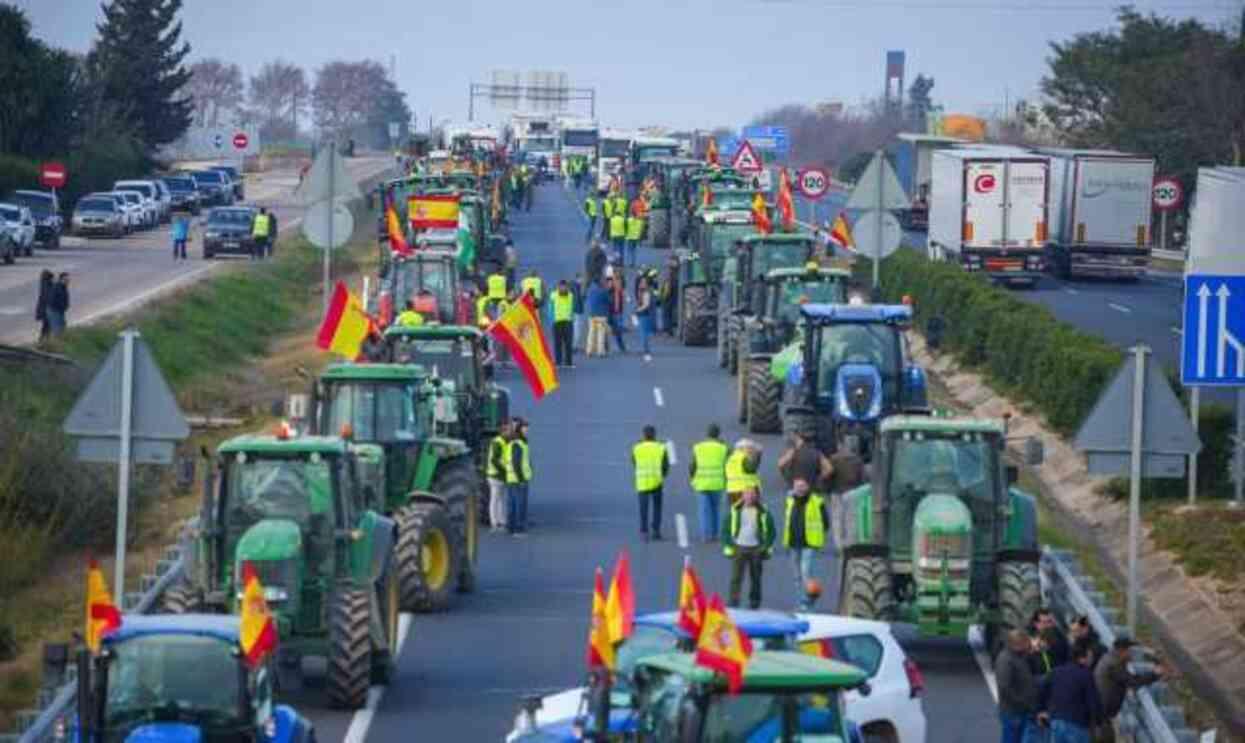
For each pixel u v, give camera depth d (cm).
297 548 5875
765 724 3941
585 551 8300
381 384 7556
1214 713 7000
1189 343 7056
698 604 4359
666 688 4103
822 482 8162
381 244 18400
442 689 6244
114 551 8669
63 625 7469
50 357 11100
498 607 7350
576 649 6744
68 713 4925
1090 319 15512
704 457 8475
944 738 5738
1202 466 9631
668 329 15062
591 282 14162
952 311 13850
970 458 6575
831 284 11012
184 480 6125
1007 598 6359
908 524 6569
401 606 7188
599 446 10644
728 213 14725
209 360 13575
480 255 16888
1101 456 5928
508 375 12962
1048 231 19012
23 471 8475
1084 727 5241
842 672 3972
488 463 8694
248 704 4456
